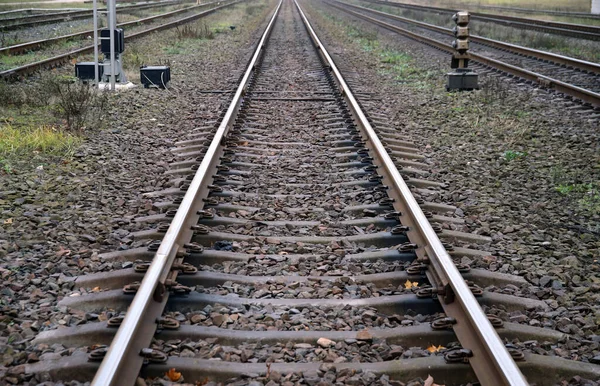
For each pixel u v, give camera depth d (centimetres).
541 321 471
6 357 406
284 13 5325
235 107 1157
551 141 1030
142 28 2986
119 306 472
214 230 625
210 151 803
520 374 342
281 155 924
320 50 2247
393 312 476
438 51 2336
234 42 2725
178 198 695
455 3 7025
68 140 949
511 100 1361
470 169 884
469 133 1095
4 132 958
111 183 793
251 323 453
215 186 723
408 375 389
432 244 518
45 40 2153
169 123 1157
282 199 729
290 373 389
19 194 723
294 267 549
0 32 2505
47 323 452
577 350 431
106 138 1005
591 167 886
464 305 422
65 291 504
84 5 5109
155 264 470
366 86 1617
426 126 1155
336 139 1012
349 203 714
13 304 480
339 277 528
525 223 679
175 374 383
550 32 2884
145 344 402
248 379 383
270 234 627
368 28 3488
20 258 562
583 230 662
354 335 436
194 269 511
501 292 517
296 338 432
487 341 376
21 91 1270
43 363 394
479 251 591
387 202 685
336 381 382
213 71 1847
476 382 379
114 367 347
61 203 706
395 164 828
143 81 1503
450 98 1416
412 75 1814
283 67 1903
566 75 1688
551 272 552
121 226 650
